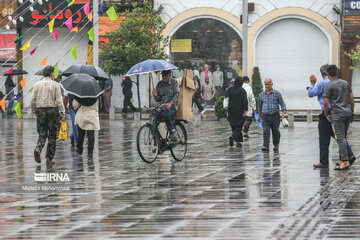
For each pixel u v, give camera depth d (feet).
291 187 78.79
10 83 243.81
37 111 103.96
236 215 61.16
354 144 136.05
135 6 237.66
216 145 135.33
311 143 138.62
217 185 80.94
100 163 105.09
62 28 259.19
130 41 233.35
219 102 212.84
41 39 260.01
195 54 258.37
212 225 56.59
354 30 242.99
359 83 250.57
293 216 60.34
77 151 119.44
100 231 54.90
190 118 108.47
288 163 103.96
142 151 103.91
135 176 89.86
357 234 52.34
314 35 255.29
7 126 189.47
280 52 256.52
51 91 103.81
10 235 53.83
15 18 253.44
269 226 55.83
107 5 245.86
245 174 91.09
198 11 257.14
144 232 54.13
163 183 83.15
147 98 255.91
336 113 93.91
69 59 261.85
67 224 58.08
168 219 59.67
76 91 112.27
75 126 126.62
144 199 71.10
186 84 107.45
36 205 67.97
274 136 123.24
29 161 108.47
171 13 258.37
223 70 257.34
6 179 87.76
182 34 258.98
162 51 242.17
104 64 244.83
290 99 257.34
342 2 243.40
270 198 70.85
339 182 82.69
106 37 248.73
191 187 79.56
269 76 257.55
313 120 221.25
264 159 109.81
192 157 113.50
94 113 115.96
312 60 255.50
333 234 52.34
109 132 169.27
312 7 253.44
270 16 254.68
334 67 94.38
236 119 130.00
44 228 56.44
